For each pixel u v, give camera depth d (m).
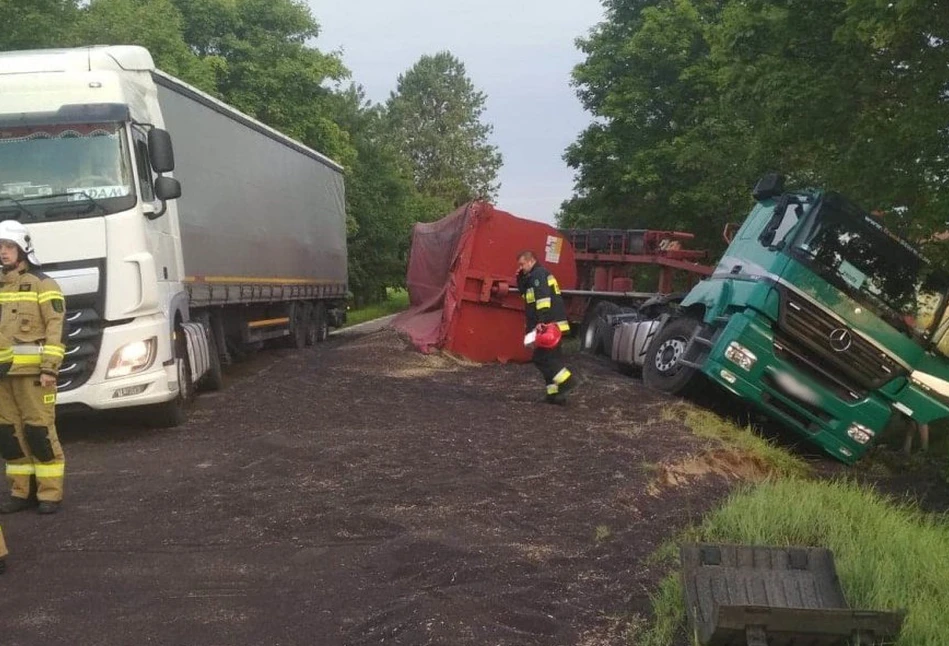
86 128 9.48
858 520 6.50
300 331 20.48
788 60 12.20
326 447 8.80
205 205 13.44
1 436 6.89
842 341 10.98
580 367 15.73
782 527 6.11
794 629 4.15
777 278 10.98
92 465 8.46
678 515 7.05
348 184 43.91
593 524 6.71
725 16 12.87
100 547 6.12
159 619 4.95
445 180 87.31
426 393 12.46
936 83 10.77
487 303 15.88
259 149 16.59
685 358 12.08
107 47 10.71
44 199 9.26
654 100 25.89
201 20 32.28
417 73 91.62
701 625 4.45
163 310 9.90
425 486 7.50
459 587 5.30
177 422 10.22
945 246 12.22
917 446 13.73
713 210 24.28
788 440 12.33
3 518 6.81
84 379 9.27
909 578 5.22
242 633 4.78
